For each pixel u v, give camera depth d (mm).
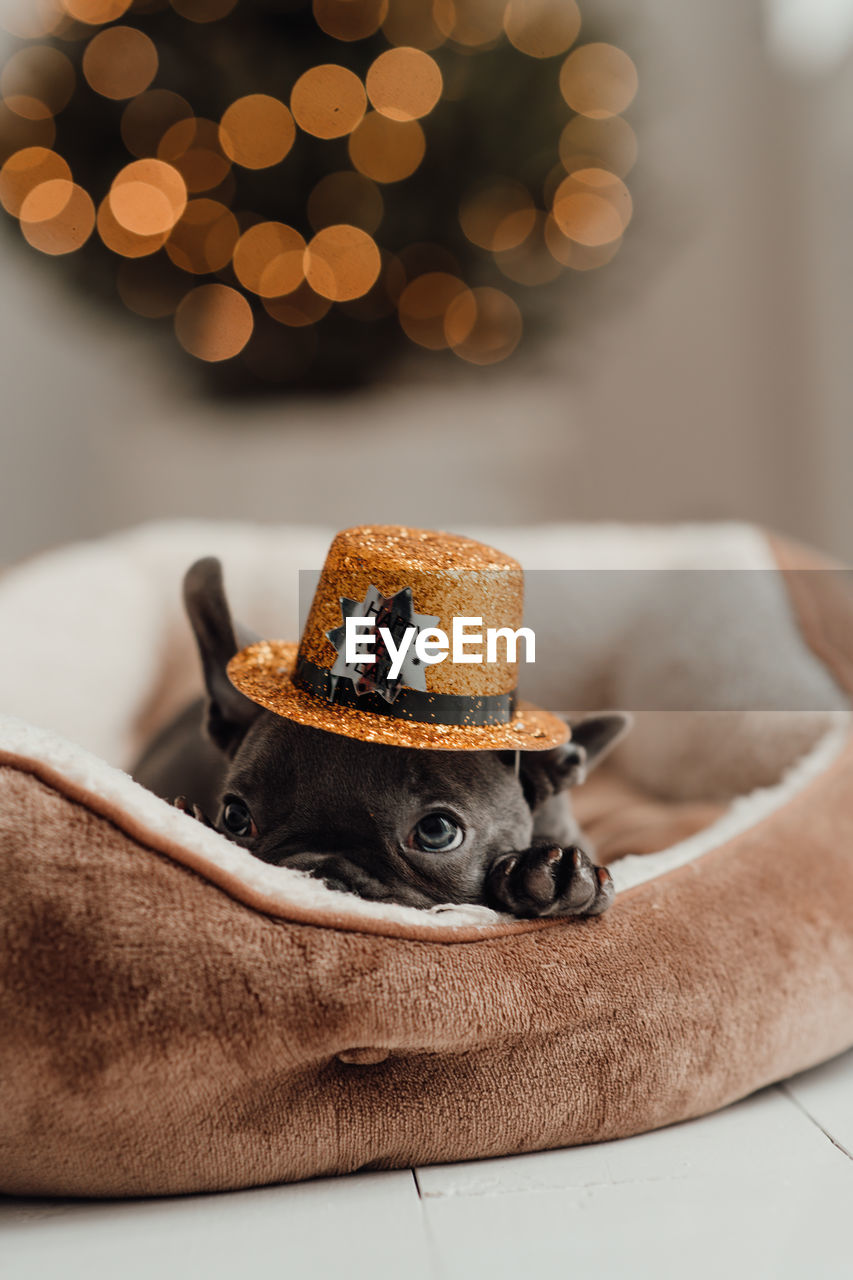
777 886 552
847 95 1609
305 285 1425
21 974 439
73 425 1947
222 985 448
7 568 828
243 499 1713
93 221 1384
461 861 524
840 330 1688
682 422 1919
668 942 511
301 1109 465
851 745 653
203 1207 464
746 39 1833
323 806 519
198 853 463
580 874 497
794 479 1832
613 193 1415
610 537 896
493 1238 451
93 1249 444
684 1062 500
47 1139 447
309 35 1311
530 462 1818
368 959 463
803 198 1766
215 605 572
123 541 873
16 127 1344
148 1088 447
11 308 1935
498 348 1535
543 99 1337
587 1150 497
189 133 1314
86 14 1303
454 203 1385
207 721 585
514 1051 481
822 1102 533
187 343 1521
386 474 1721
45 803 458
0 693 743
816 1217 462
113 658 789
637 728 823
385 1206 465
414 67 1284
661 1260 444
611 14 1472
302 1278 434
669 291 1898
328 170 1356
